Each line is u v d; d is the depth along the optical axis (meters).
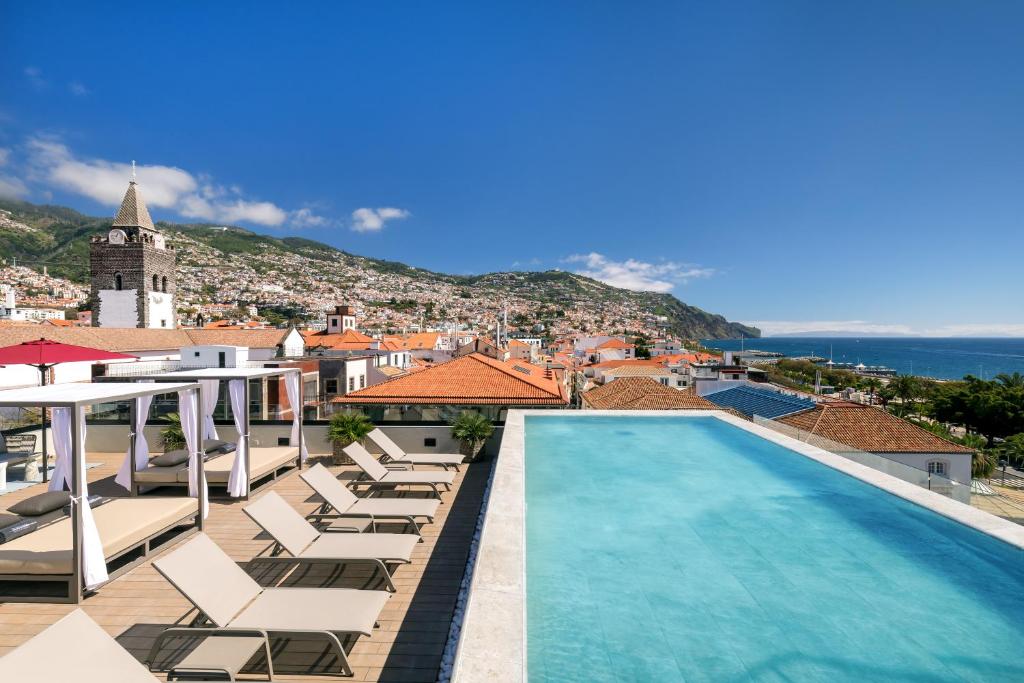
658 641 4.37
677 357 80.25
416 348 90.44
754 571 5.71
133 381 11.08
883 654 4.22
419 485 10.96
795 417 22.88
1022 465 46.03
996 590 5.27
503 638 3.68
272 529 6.76
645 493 8.48
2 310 98.56
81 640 3.62
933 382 93.69
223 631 4.89
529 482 9.18
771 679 3.90
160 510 7.97
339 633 5.12
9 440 13.02
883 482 7.58
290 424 13.88
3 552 6.43
